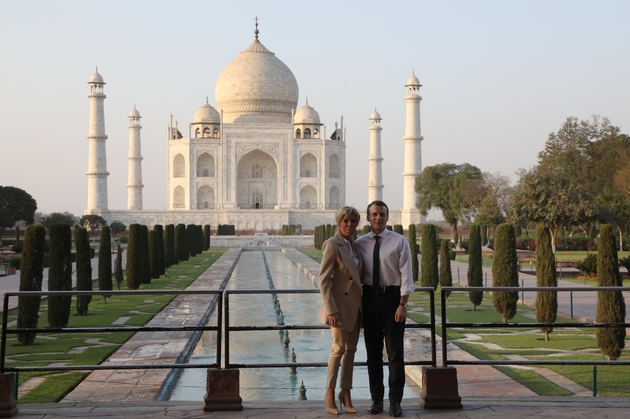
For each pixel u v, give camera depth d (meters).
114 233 143.12
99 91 151.00
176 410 14.49
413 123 151.62
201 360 29.58
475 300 43.91
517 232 115.38
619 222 87.50
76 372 25.69
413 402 15.70
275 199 171.25
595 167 114.50
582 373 24.97
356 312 14.13
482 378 24.25
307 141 161.25
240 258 100.12
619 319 26.91
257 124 160.50
